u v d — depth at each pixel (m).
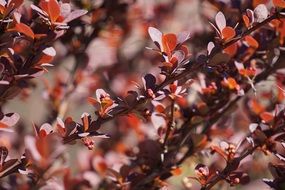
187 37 0.98
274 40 1.08
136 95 0.98
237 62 1.05
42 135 0.99
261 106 1.13
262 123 1.03
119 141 1.36
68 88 1.32
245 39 1.07
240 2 1.10
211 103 1.09
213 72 1.09
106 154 1.30
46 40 0.97
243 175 1.02
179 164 1.10
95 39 1.33
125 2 1.26
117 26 1.32
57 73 1.37
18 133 1.33
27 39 0.97
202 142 1.09
